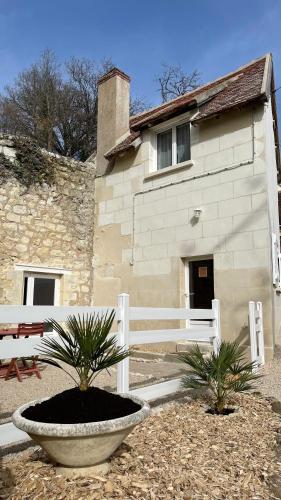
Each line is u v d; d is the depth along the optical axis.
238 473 2.81
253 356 6.32
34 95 23.19
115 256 10.31
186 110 9.03
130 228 10.06
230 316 7.69
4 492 2.36
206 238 8.36
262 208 7.57
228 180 8.16
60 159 10.34
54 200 10.05
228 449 3.23
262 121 7.83
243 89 8.55
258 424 3.91
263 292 7.34
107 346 2.78
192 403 4.55
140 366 7.29
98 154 11.34
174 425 3.74
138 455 2.98
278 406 4.39
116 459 2.85
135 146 10.08
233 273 7.80
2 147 9.10
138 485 2.48
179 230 8.91
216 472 2.80
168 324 8.84
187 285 8.84
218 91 9.17
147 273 9.46
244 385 4.48
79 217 10.65
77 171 10.77
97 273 10.66
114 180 10.70
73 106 23.59
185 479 2.63
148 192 9.76
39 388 5.36
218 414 4.19
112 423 2.37
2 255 8.76
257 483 2.68
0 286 8.64
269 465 2.97
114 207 10.59
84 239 10.69
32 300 9.43
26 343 2.97
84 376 2.80
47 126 22.39
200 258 8.60
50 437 2.35
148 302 9.32
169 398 4.73
